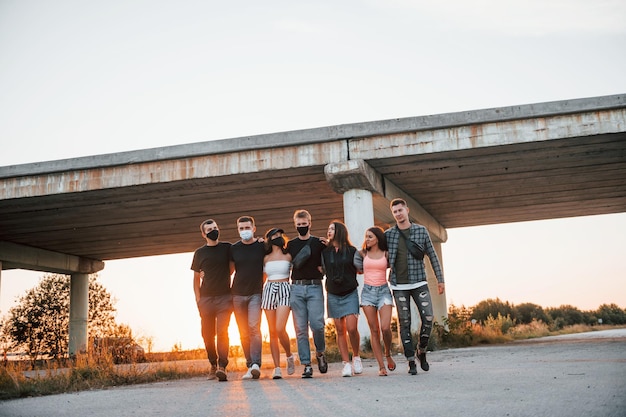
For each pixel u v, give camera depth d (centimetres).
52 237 2575
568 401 443
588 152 1711
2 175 1780
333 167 1606
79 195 1852
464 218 2669
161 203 2034
